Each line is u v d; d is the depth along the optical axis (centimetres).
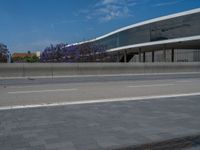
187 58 8000
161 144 588
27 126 725
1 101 1137
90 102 1105
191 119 808
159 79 2356
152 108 973
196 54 7712
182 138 628
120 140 611
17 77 2489
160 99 1186
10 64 2506
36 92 1436
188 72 3459
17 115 858
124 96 1291
